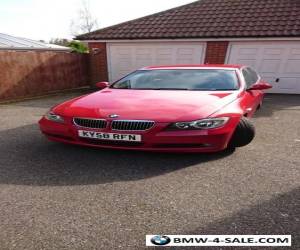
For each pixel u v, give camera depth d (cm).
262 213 237
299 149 403
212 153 374
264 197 264
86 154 368
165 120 312
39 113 683
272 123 568
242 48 1046
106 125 324
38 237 207
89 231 214
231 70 468
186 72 466
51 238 206
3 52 886
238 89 414
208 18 1146
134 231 214
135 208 244
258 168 331
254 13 1114
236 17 1113
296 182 296
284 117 629
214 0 1241
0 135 466
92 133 330
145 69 502
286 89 1049
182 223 223
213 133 313
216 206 248
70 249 195
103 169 323
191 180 298
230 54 1062
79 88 1242
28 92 995
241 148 400
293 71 1022
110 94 405
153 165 334
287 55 1011
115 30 1198
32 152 380
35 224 222
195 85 426
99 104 358
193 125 310
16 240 204
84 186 284
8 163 344
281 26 1015
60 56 1114
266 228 217
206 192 273
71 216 233
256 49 1034
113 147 333
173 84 434
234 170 324
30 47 1314
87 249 195
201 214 236
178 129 311
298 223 223
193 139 311
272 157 368
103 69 1238
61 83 1138
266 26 1030
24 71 968
